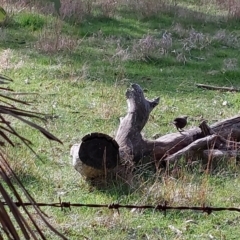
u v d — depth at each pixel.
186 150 10.62
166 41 19.45
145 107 11.09
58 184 10.05
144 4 24.78
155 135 12.52
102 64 17.80
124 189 9.81
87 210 9.18
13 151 10.87
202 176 10.28
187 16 24.12
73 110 13.99
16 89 15.34
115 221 8.80
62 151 11.52
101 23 22.73
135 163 10.56
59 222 8.77
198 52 19.72
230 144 11.21
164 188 9.46
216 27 23.45
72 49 18.73
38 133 12.18
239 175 10.54
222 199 9.65
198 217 9.14
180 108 14.56
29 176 10.20
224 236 8.66
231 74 17.44
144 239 8.54
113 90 15.36
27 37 20.11
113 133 12.61
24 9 21.95
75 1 23.02
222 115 14.26
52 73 16.50
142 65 17.92
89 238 8.45
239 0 26.27
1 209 2.26
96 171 9.90
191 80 16.91
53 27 20.91
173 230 8.75
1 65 16.97
